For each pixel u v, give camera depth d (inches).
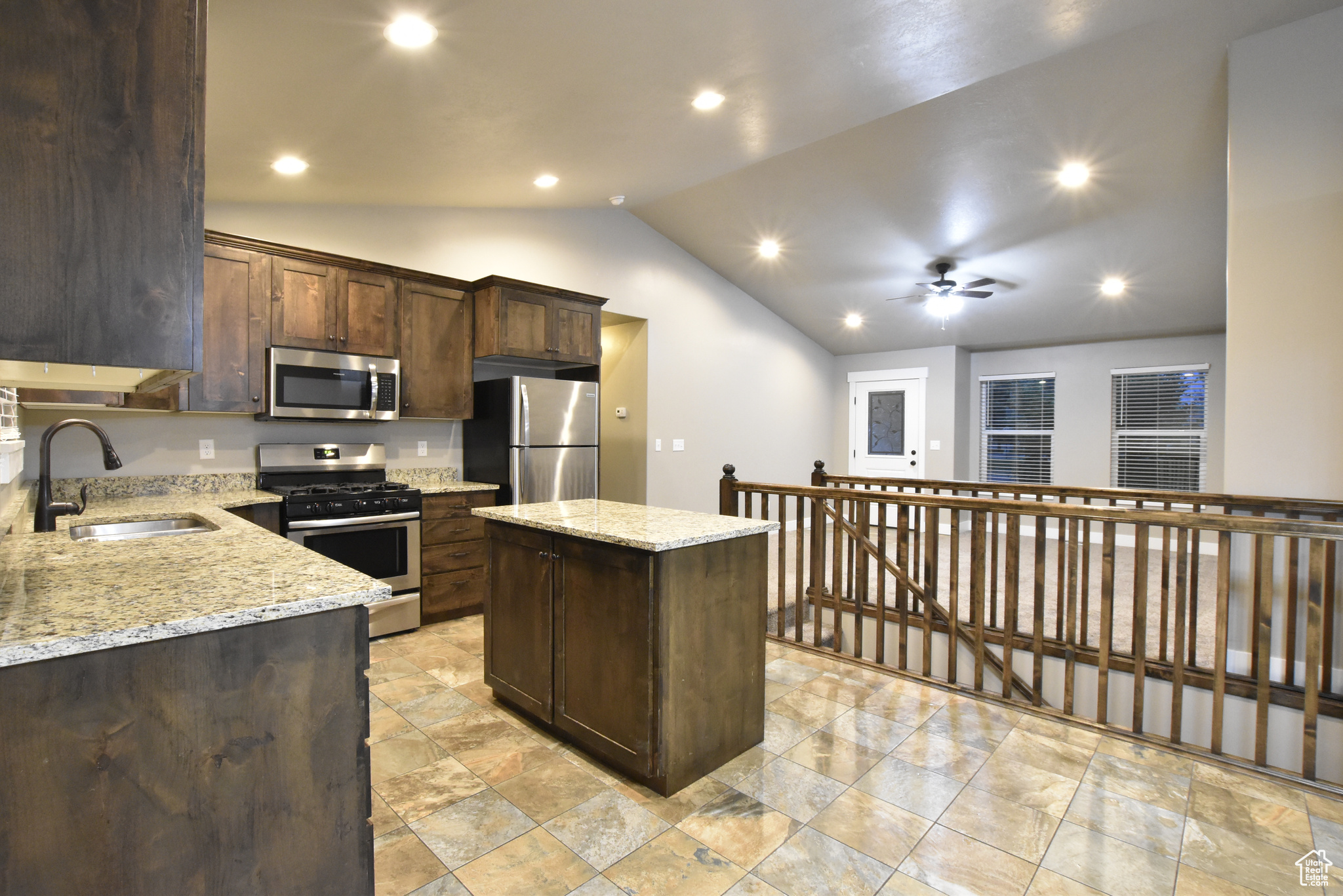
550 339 182.4
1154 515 98.7
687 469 250.8
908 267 231.0
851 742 98.3
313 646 47.9
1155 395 266.1
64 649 38.2
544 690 99.5
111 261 37.1
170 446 138.1
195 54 39.6
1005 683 113.5
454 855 71.9
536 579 100.7
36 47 35.2
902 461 311.4
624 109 114.4
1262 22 112.6
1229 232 116.6
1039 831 76.5
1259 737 92.0
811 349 316.2
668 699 83.4
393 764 92.1
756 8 84.4
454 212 179.9
